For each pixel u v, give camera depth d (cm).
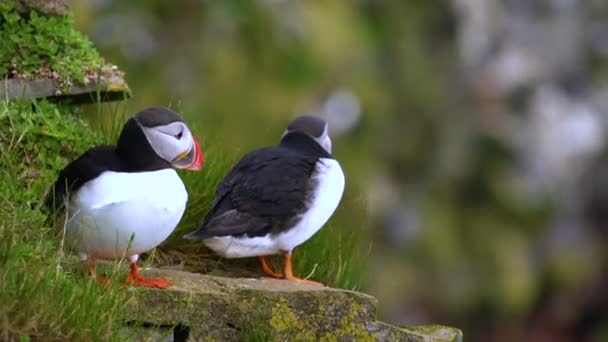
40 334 664
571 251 1744
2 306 657
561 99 1670
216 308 742
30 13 848
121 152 730
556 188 1670
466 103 1631
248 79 1410
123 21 1398
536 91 1658
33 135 812
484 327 1736
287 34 1423
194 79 1401
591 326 1853
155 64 1400
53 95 843
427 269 1586
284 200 802
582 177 1728
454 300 1596
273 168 810
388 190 1521
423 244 1576
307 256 880
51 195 750
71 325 673
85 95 863
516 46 1655
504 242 1627
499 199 1627
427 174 1591
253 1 1417
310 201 809
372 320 770
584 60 1697
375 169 1507
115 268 723
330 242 895
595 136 1686
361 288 903
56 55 851
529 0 1672
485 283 1625
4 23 840
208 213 813
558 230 1739
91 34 1384
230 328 745
